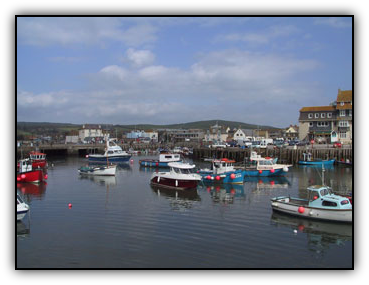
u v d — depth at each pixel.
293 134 126.88
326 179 45.38
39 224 24.27
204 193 36.75
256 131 119.88
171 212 27.84
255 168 49.81
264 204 30.91
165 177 40.22
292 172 53.22
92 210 28.48
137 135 159.88
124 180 47.00
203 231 22.66
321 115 79.62
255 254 18.80
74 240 20.91
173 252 19.00
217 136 127.38
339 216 23.58
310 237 21.44
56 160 81.06
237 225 23.98
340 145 66.62
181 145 120.44
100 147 100.25
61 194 35.84
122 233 22.23
